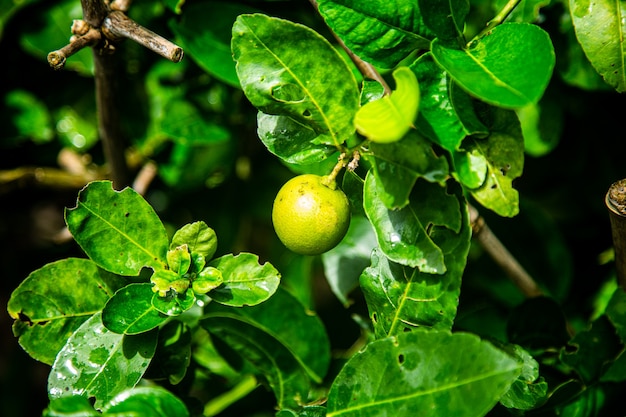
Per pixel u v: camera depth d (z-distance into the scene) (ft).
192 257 1.85
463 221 1.81
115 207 1.84
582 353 2.01
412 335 1.78
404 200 1.73
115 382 1.84
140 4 2.28
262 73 1.76
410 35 1.80
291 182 1.78
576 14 1.90
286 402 2.05
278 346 2.03
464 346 1.75
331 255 2.27
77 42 1.85
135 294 1.82
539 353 2.09
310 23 2.23
